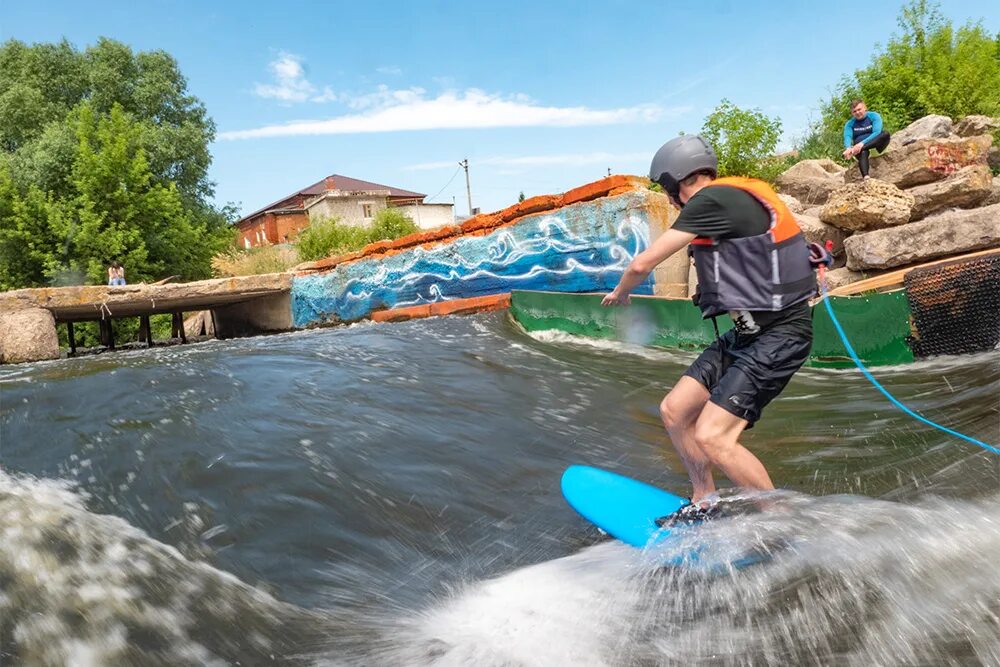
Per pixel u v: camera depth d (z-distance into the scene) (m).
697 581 2.38
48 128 22.50
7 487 3.13
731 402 2.82
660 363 6.58
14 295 12.08
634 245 8.09
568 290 9.08
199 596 2.41
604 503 3.14
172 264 22.28
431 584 2.60
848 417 4.73
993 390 4.59
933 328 5.94
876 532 2.45
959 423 4.12
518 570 2.71
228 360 5.61
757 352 2.85
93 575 2.46
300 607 2.42
